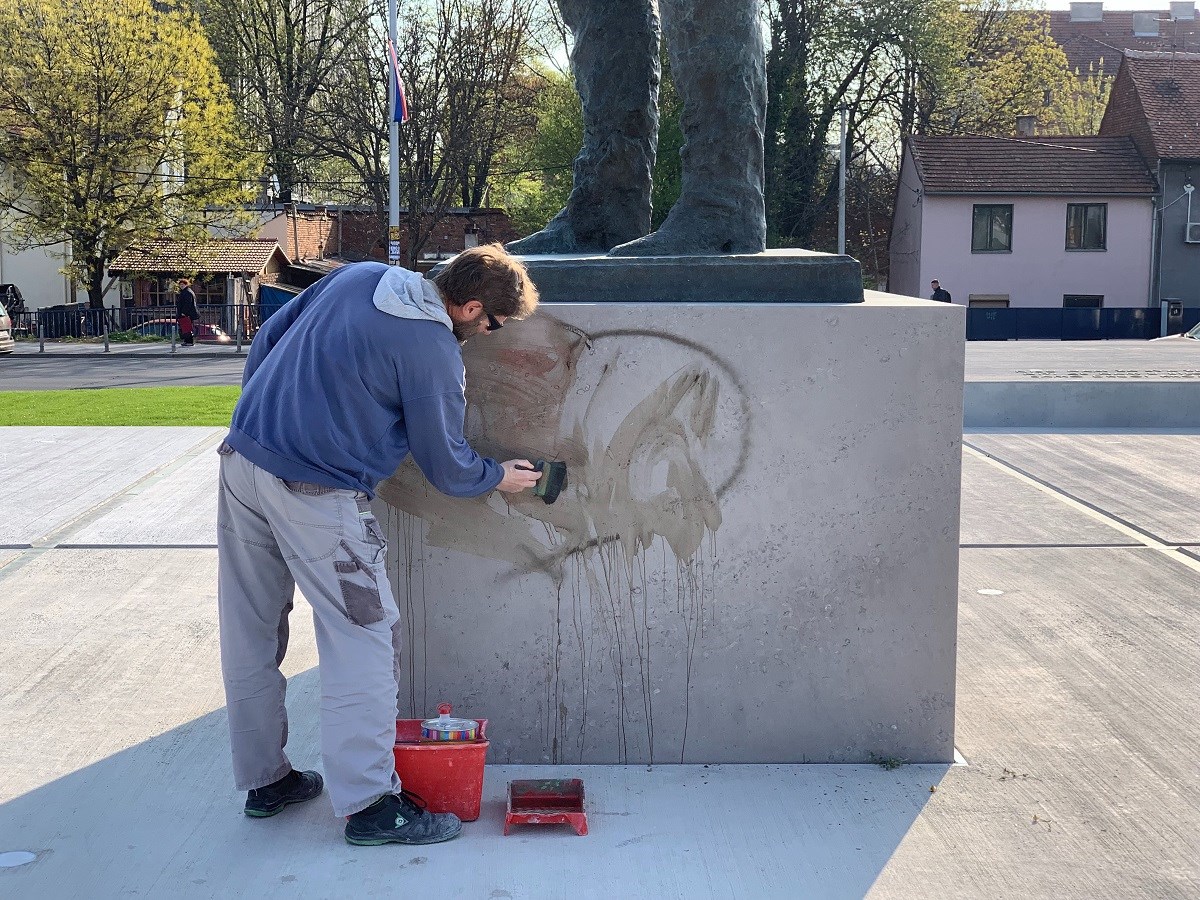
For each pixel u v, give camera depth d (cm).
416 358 264
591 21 379
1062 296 3800
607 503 320
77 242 3195
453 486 282
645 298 321
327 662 272
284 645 297
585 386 314
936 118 4428
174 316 3189
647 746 330
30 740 340
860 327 313
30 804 299
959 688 386
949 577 323
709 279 322
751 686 328
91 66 3070
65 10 3067
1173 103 3853
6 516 620
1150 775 318
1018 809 298
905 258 4056
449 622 325
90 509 637
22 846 277
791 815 296
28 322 3133
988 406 1027
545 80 3834
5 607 466
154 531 587
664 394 315
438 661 327
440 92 3628
